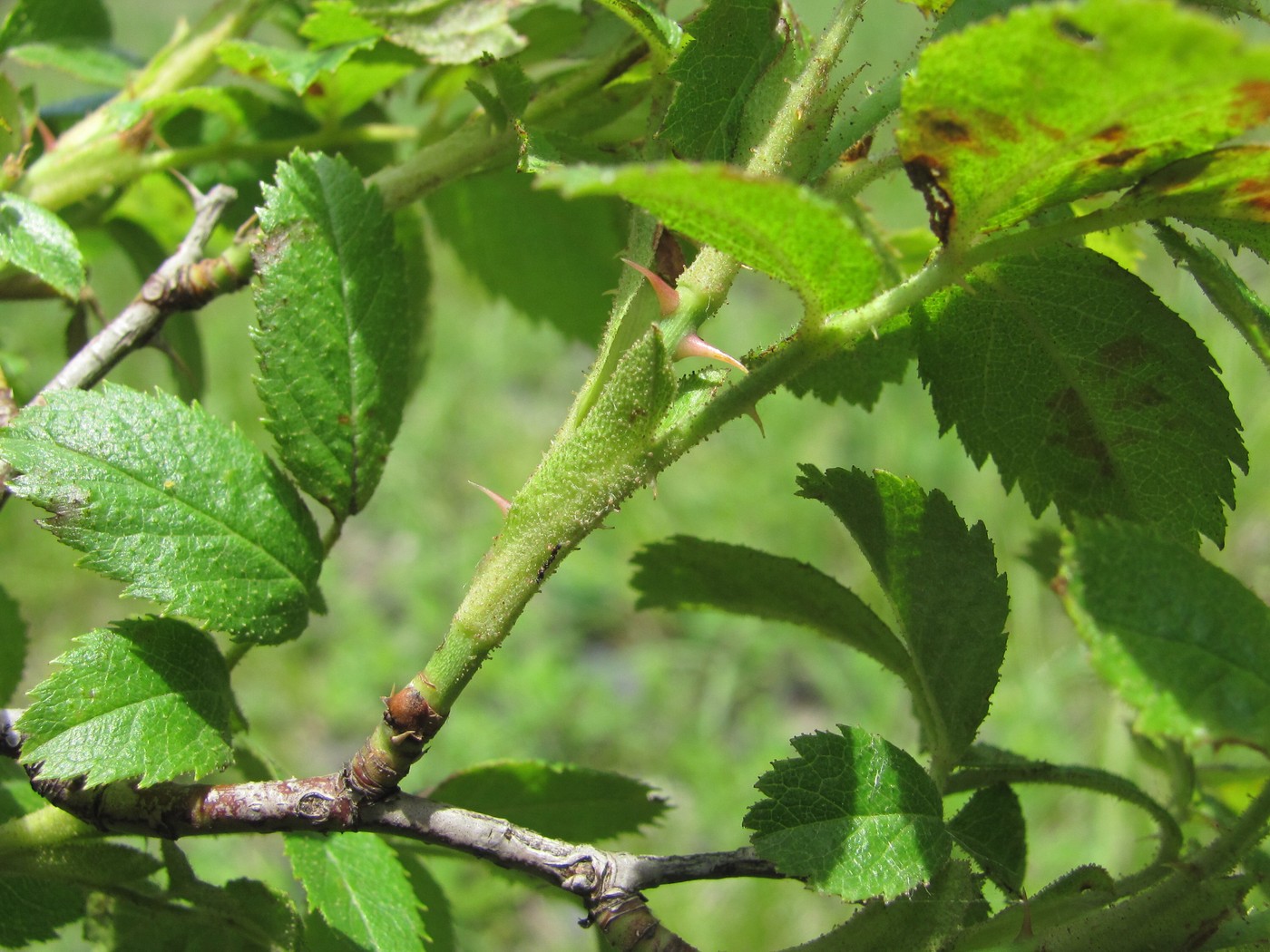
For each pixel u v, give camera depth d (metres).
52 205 0.23
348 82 0.24
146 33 0.75
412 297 0.26
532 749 0.58
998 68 0.17
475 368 0.80
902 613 0.20
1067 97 0.17
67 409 0.19
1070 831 0.48
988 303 0.20
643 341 0.18
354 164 0.25
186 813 0.19
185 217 0.25
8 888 0.20
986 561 0.20
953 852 0.19
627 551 0.67
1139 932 0.18
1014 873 0.20
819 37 0.19
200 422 0.20
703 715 0.60
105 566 0.19
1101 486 0.20
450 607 0.67
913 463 0.66
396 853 0.21
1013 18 0.17
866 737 0.19
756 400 0.18
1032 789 0.49
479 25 0.22
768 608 0.22
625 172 0.16
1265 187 0.18
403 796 0.19
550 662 0.61
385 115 0.25
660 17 0.20
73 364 0.21
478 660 0.19
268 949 0.20
